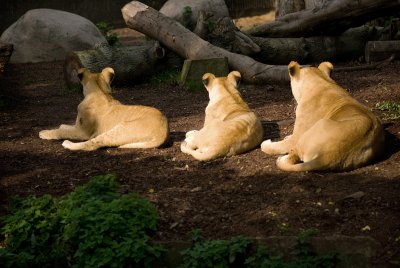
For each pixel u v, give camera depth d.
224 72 16.89
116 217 8.02
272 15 34.91
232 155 10.78
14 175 10.70
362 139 9.59
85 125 12.23
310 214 8.47
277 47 18.59
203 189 9.59
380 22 22.14
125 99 16.23
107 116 11.98
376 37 19.70
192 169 10.42
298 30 18.97
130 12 18.39
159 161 10.91
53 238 8.33
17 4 35.81
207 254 7.53
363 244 7.62
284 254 7.67
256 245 7.73
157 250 7.77
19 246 8.33
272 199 9.00
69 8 36.72
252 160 10.52
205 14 18.36
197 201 9.16
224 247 7.60
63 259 8.06
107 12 37.22
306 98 10.47
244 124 10.88
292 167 9.65
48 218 8.47
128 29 34.34
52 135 12.61
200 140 10.92
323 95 10.33
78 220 8.06
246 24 33.28
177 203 9.13
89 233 7.91
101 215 8.09
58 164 11.09
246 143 10.84
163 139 11.55
